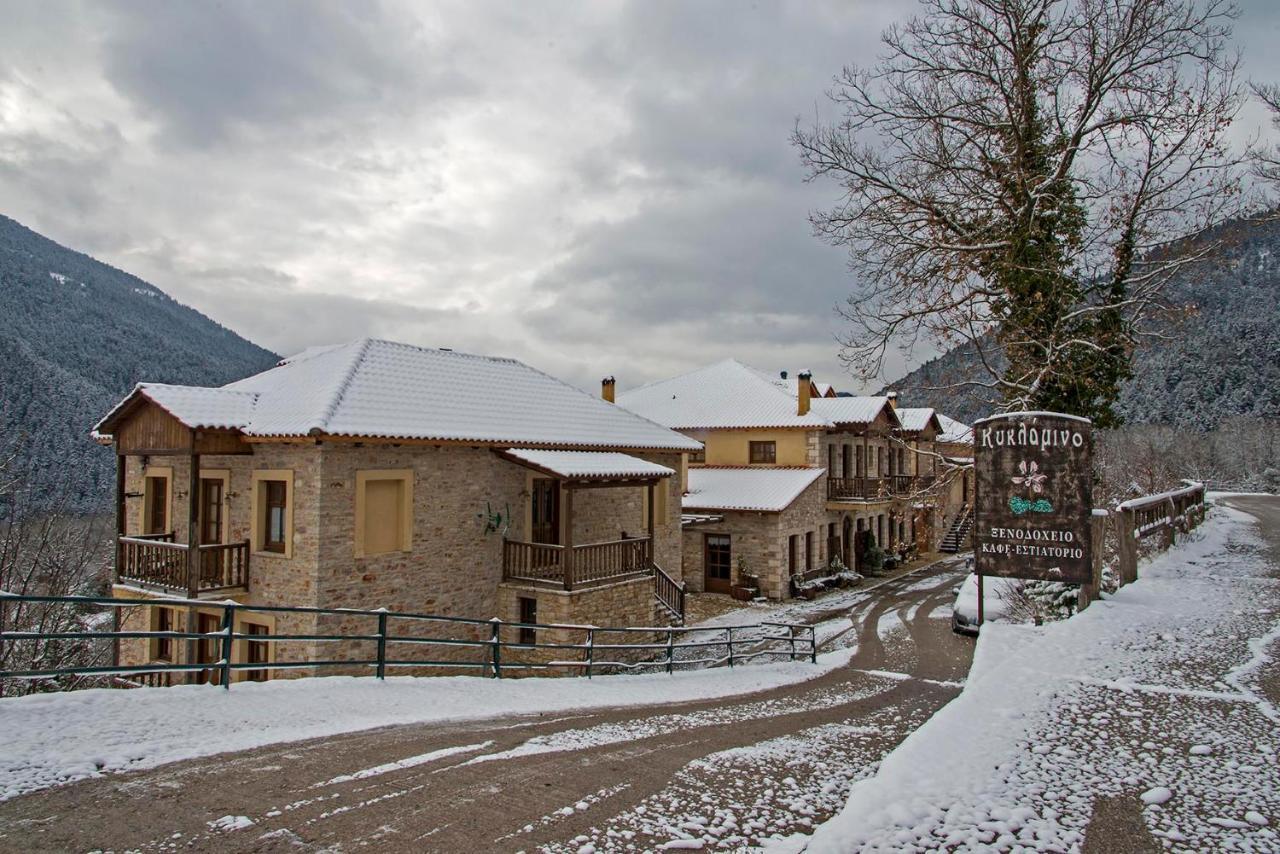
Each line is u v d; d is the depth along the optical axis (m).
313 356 18.94
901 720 8.82
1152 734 6.02
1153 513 15.54
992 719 6.39
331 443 14.13
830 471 31.28
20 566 19.39
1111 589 11.70
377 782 5.89
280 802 5.44
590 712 9.21
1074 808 4.73
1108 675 7.66
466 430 16.38
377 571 14.83
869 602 25.25
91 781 5.70
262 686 8.72
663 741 7.43
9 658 16.05
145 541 14.95
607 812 5.31
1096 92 16.12
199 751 6.45
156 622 15.91
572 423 19.75
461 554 16.53
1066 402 16.78
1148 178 16.17
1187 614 10.19
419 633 15.53
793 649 15.42
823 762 6.60
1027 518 10.48
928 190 17.73
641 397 35.09
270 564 14.56
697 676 13.30
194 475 14.03
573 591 16.39
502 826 5.05
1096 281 16.88
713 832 4.94
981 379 18.00
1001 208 17.00
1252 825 4.49
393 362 18.00
